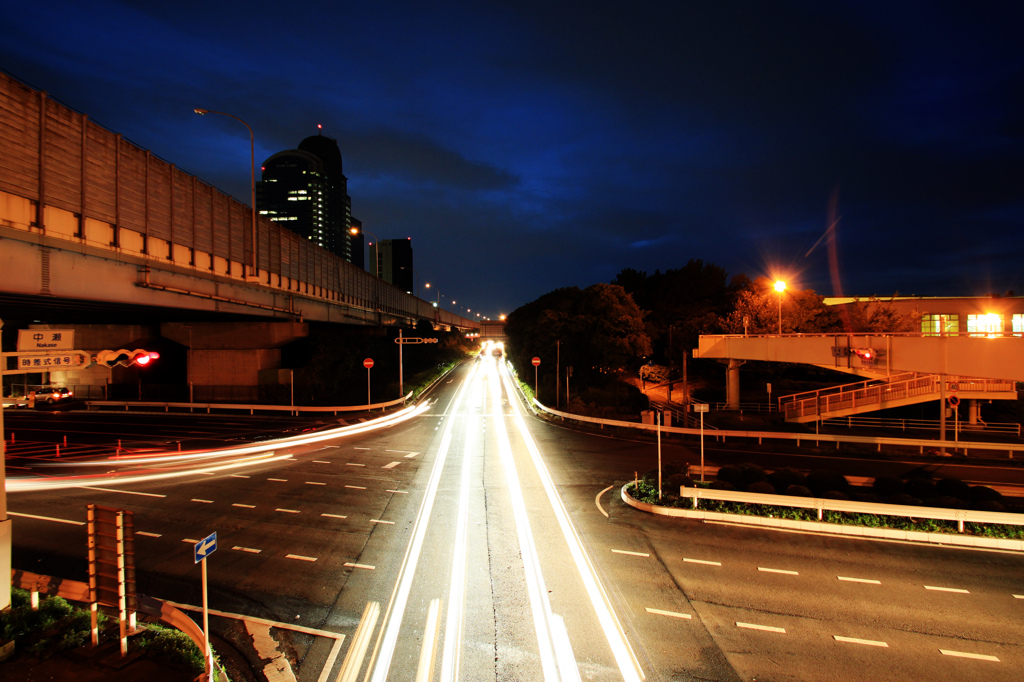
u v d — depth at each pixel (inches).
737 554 578.6
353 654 395.5
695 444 1176.2
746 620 444.5
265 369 1897.1
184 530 642.2
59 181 826.8
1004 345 705.0
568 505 745.6
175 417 1561.3
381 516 697.0
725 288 2874.0
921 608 464.1
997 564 552.4
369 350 2159.2
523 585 506.0
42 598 452.4
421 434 1304.1
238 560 558.9
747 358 1368.1
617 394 1865.2
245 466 970.1
